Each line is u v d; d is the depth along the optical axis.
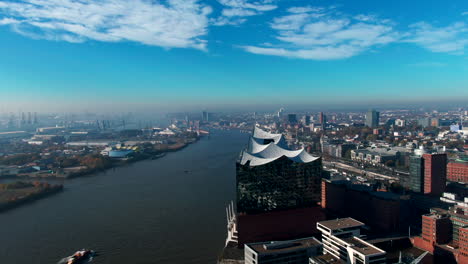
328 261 198.62
